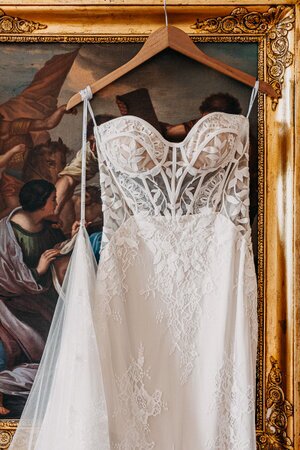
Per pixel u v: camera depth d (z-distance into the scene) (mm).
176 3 1646
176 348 1561
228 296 1535
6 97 1683
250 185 1675
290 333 1610
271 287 1648
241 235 1567
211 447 1485
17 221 1672
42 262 1669
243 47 1693
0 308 1662
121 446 1434
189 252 1574
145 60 1593
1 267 1668
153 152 1506
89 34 1673
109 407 1449
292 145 1633
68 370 1446
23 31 1670
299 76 1639
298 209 1615
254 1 1647
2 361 1650
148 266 1579
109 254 1533
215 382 1502
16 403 1640
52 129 1683
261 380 1638
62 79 1688
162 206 1563
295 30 1647
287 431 1596
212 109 1688
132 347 1549
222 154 1533
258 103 1680
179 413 1544
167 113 1685
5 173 1676
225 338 1517
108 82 1581
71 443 1366
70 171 1679
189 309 1568
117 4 1637
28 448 1508
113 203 1571
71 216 1677
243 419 1476
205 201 1577
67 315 1504
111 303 1513
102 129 1554
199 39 1683
